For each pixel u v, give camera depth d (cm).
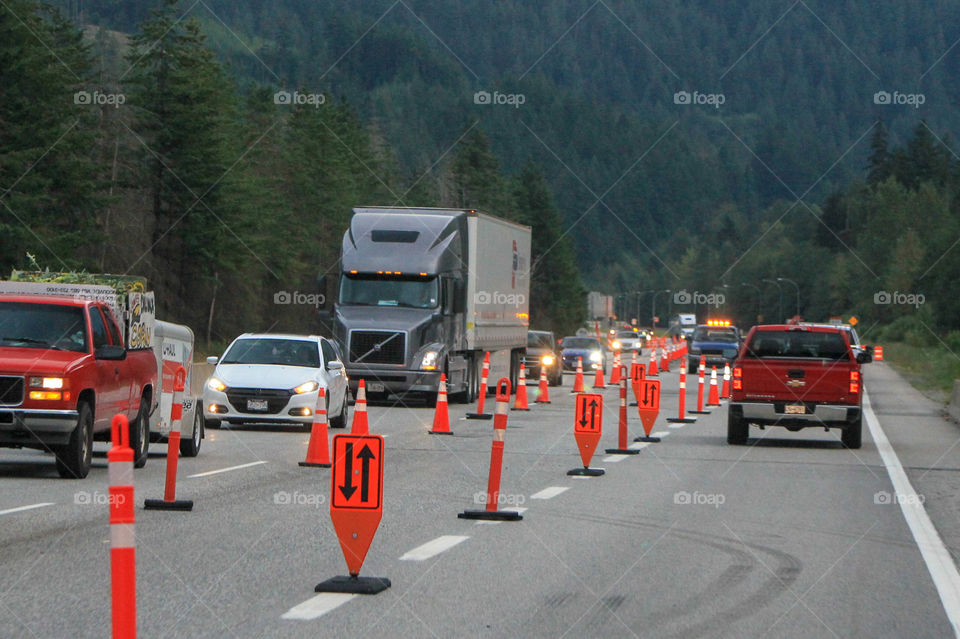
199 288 9612
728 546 1430
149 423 2283
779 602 1124
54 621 992
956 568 1316
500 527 1538
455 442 2806
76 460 1941
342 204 11606
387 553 1340
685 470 2284
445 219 4306
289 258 10825
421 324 4116
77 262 6662
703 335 8144
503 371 5009
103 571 1200
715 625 1026
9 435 1892
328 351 3278
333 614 1034
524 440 2889
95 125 8044
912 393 5938
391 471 2170
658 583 1201
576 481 2070
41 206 6406
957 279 13025
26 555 1283
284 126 11850
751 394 2847
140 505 1684
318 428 2236
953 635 1009
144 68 8206
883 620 1059
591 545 1416
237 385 3027
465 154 16188
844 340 2900
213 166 8419
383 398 4497
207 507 1678
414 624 1005
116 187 8206
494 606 1081
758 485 2061
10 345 1988
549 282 18450
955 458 2636
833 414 2827
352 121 14450
